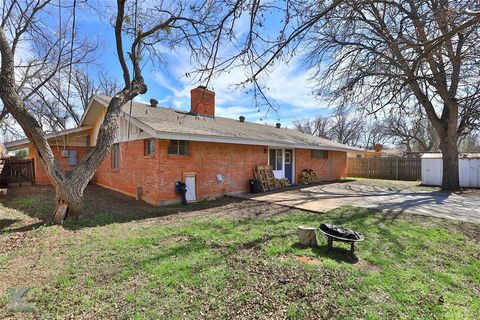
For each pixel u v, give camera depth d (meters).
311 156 16.02
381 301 2.91
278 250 4.33
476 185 13.38
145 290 3.12
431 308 2.80
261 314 2.69
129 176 10.29
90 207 8.09
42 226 5.80
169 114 10.98
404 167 18.27
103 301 2.91
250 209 7.86
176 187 8.82
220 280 3.34
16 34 8.09
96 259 4.02
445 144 12.35
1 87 5.71
